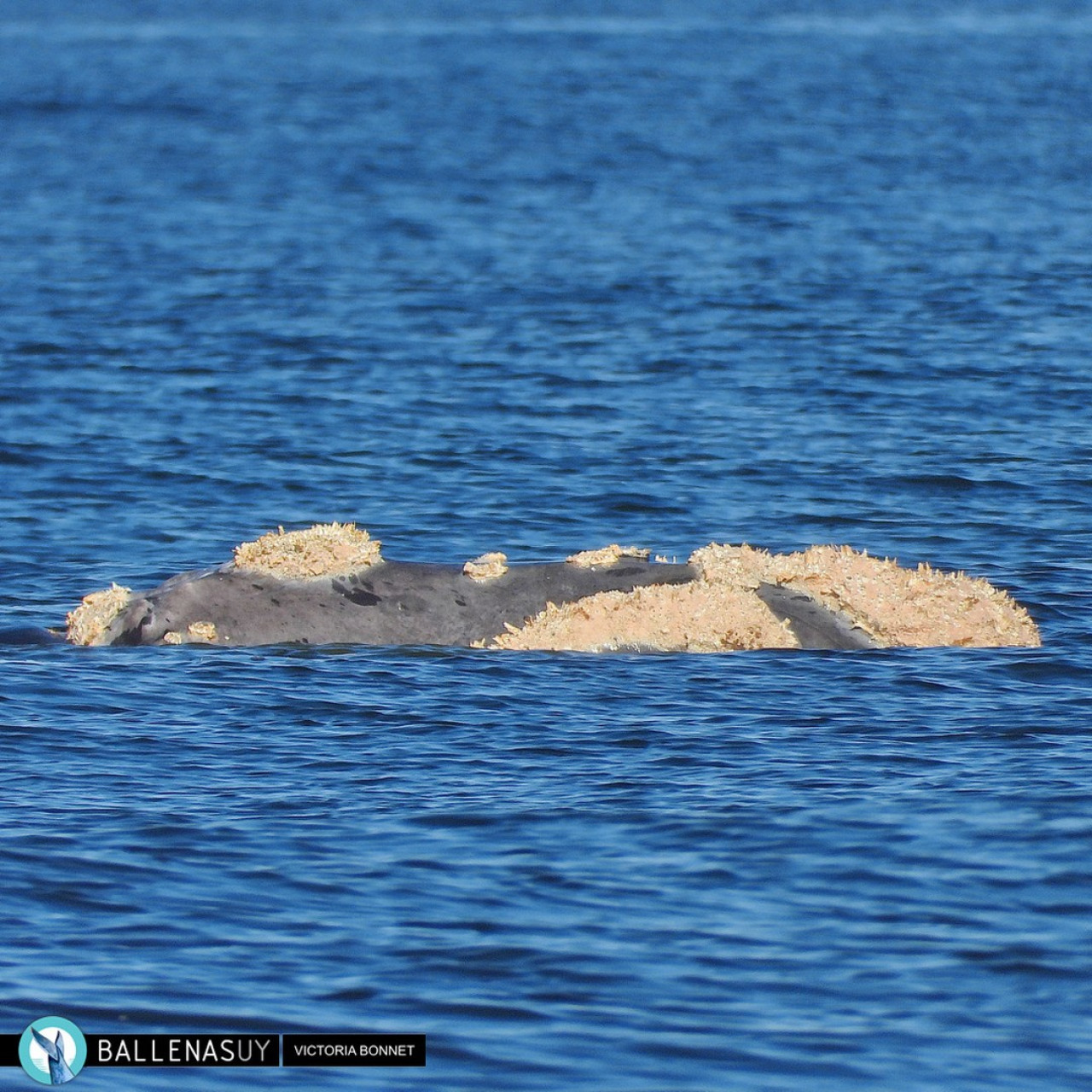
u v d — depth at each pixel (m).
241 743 52.06
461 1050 35.56
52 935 40.03
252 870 43.22
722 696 55.66
